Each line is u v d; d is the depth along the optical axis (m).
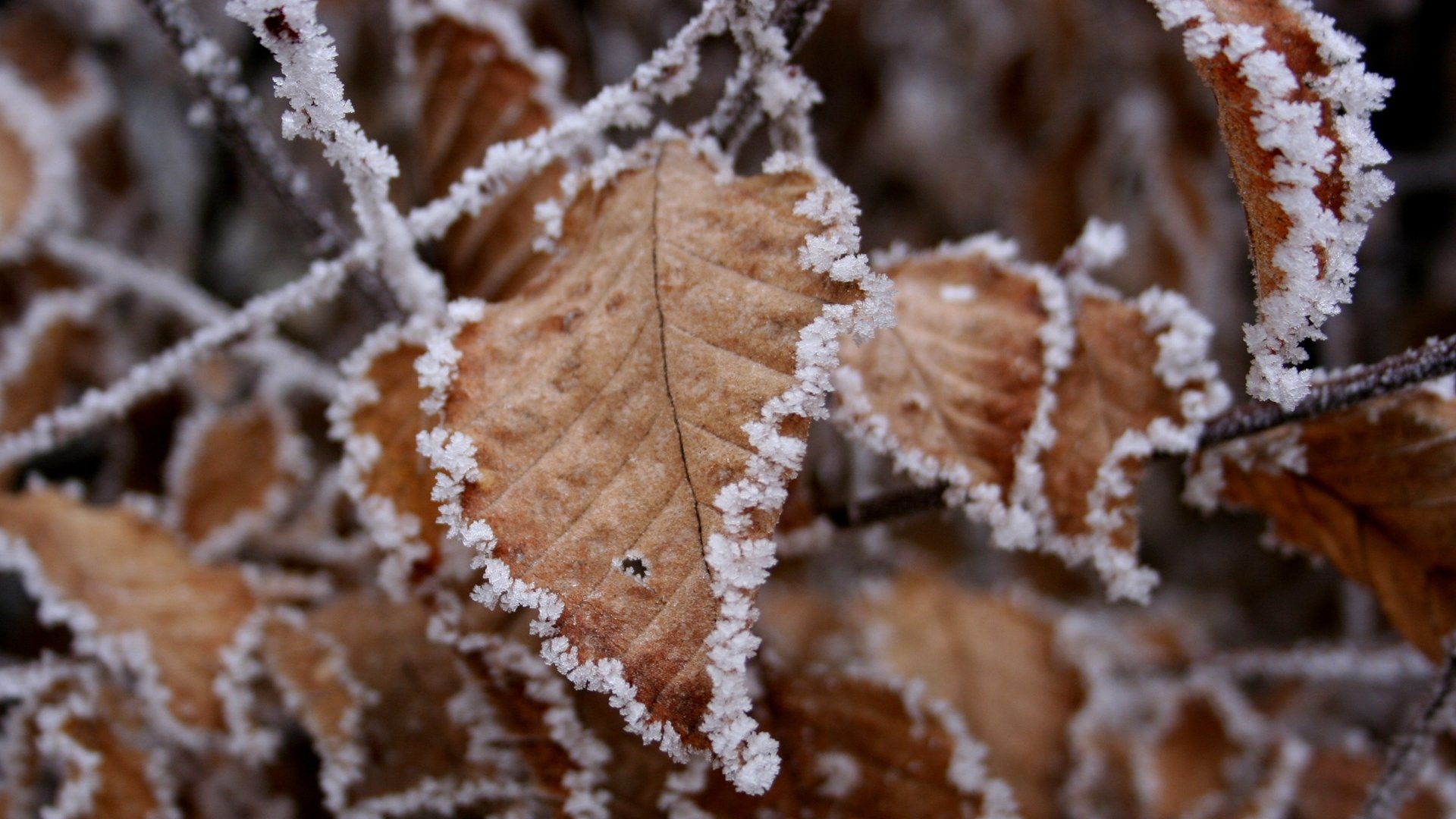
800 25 0.30
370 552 0.36
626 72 0.45
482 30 0.33
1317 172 0.29
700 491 0.28
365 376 0.31
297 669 0.34
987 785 0.33
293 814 0.35
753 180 0.29
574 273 0.30
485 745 0.33
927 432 0.31
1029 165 0.52
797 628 0.38
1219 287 0.51
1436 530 0.31
